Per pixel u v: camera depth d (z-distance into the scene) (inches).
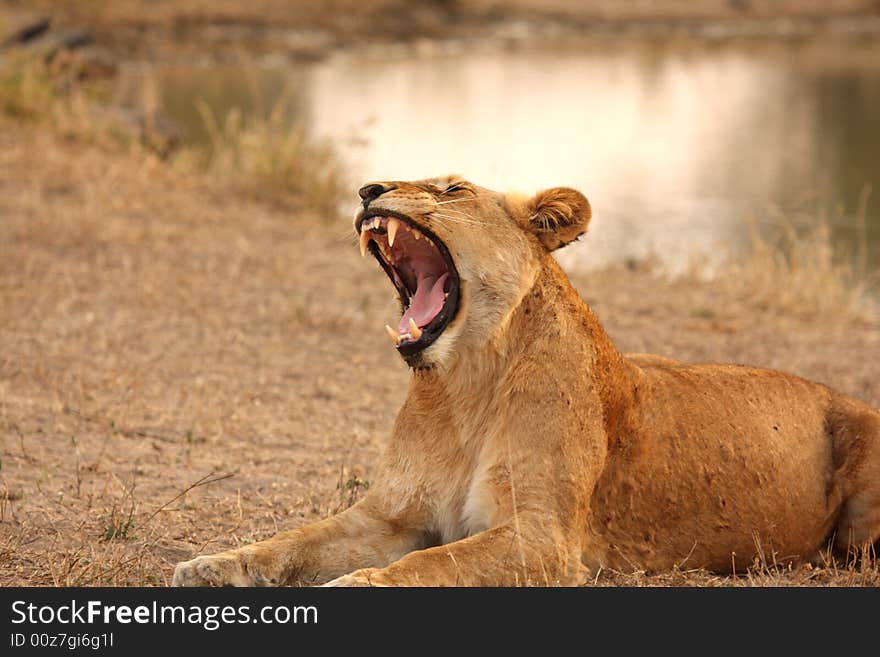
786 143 1299.2
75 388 456.4
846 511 324.2
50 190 740.0
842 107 1596.9
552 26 2834.6
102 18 2037.4
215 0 2295.8
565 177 1066.1
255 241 708.0
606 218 899.4
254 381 487.8
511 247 290.2
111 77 1514.5
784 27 3134.8
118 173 788.0
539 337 289.7
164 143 908.0
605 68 2122.3
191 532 322.7
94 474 365.7
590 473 286.2
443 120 1386.6
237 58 1994.3
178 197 775.1
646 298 657.0
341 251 710.5
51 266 615.8
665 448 303.1
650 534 302.2
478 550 269.3
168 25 2124.8
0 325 526.3
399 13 2593.5
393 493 295.9
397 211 281.7
